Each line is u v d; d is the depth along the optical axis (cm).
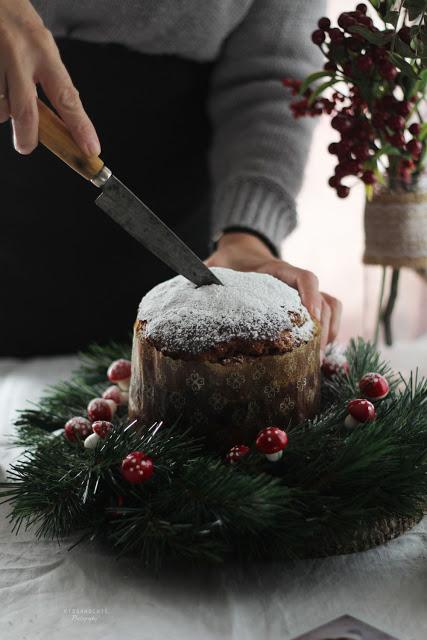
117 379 91
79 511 75
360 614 69
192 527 71
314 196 209
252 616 69
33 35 79
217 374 77
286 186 113
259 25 119
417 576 73
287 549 71
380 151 96
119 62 117
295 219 114
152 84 120
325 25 92
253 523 70
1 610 70
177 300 81
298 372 79
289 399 79
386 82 93
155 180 127
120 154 124
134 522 72
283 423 79
